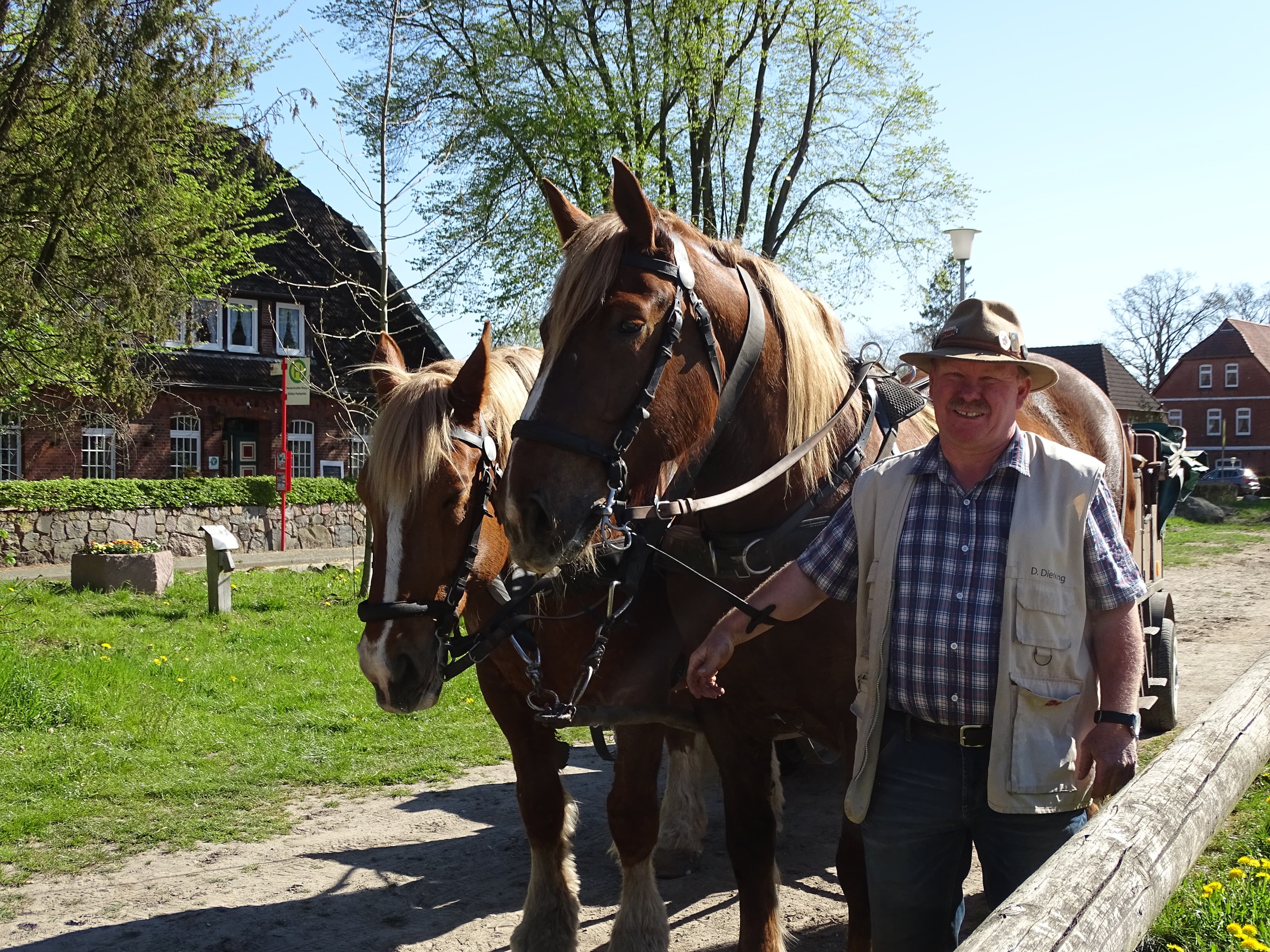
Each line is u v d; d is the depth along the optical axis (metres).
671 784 4.43
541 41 16.12
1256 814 4.13
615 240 2.42
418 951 3.58
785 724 2.96
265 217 18.20
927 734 2.21
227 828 4.82
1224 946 2.88
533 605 3.28
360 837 4.73
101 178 11.53
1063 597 2.05
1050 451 2.16
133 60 11.35
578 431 2.34
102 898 4.02
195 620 10.16
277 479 17.77
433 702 3.10
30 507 15.03
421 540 3.08
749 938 3.01
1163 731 5.87
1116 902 1.70
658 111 17.27
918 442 3.24
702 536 2.94
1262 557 18.08
